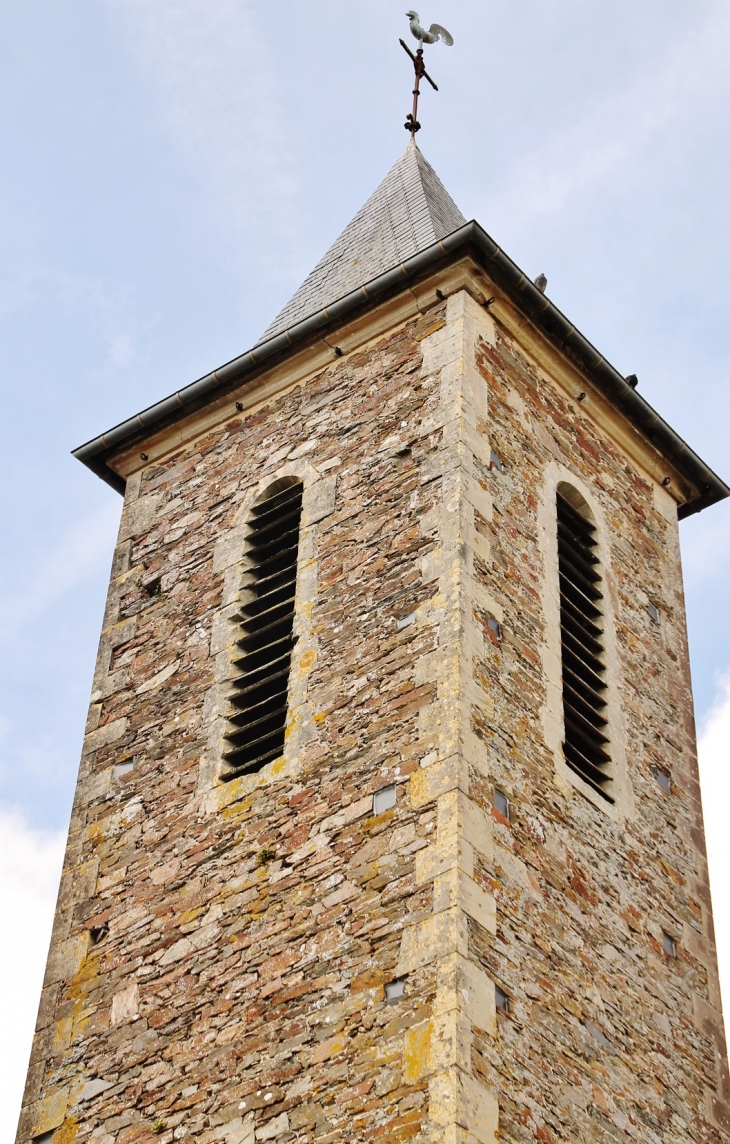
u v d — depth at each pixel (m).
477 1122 11.40
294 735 14.41
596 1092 12.56
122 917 14.45
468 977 12.07
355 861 13.20
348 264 19.36
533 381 16.91
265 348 17.50
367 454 16.06
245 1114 12.48
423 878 12.67
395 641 14.33
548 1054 12.32
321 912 13.13
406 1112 11.56
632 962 13.73
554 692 14.66
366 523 15.47
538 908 13.05
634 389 17.62
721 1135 13.55
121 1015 13.81
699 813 15.66
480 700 13.75
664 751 15.77
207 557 16.72
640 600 16.78
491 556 14.86
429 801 13.07
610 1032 13.06
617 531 17.05
